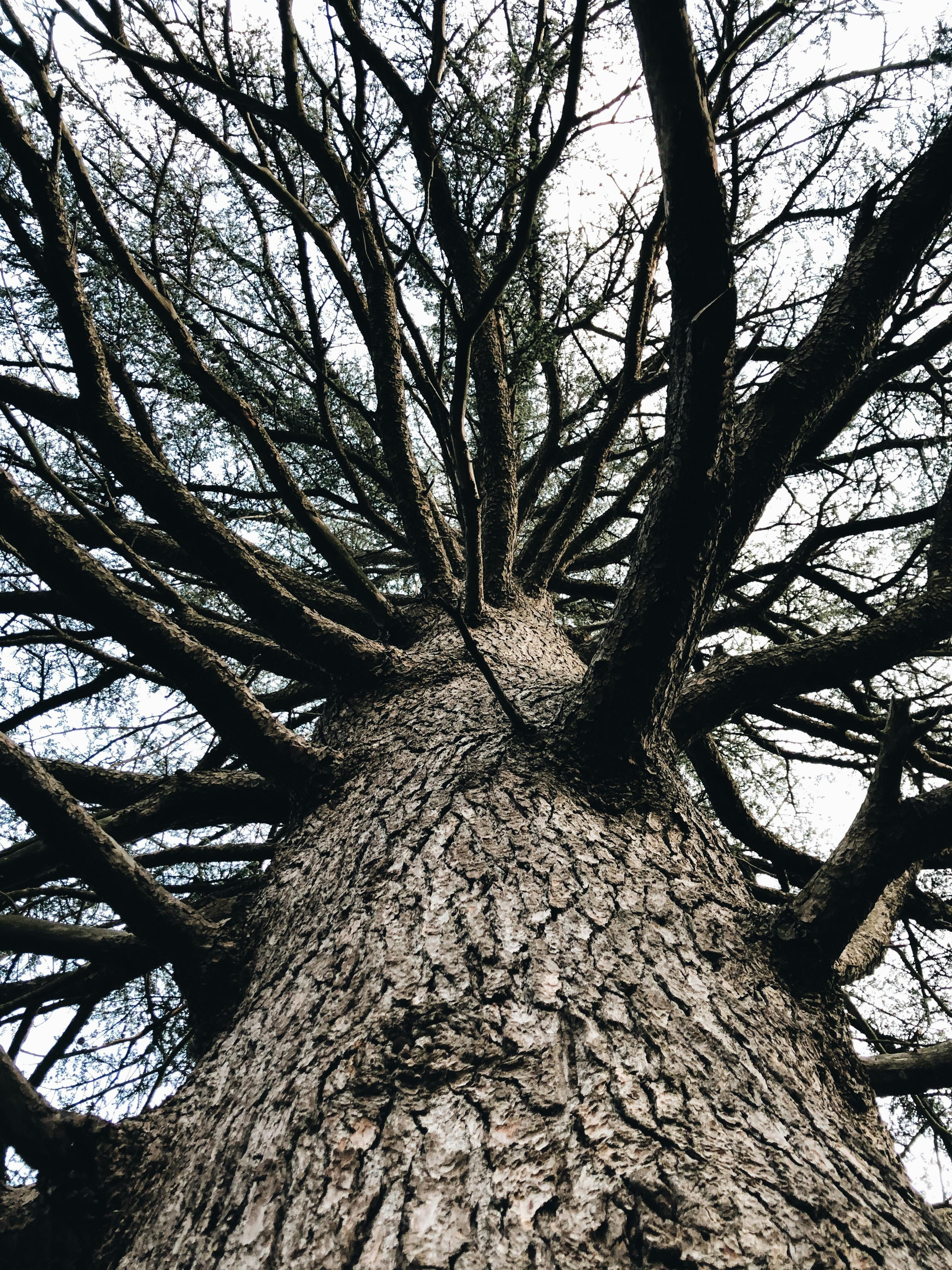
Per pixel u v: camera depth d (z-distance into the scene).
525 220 1.67
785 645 2.39
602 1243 0.92
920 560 3.96
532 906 1.52
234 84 2.80
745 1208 0.96
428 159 3.06
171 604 2.27
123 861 1.69
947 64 3.12
